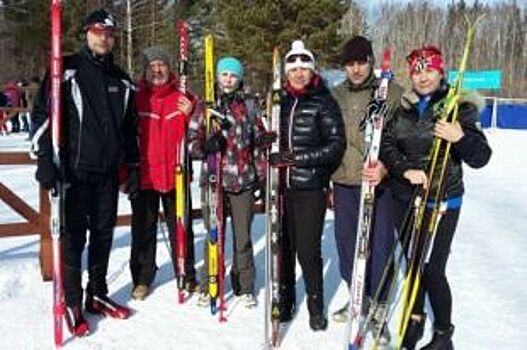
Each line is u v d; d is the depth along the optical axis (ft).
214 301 13.58
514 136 72.08
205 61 13.21
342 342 12.32
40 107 11.57
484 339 12.45
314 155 11.98
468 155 10.15
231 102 13.46
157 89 13.89
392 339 12.21
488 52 176.55
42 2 96.22
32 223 15.31
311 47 80.23
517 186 33.19
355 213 12.78
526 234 21.40
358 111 12.39
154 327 12.94
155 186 13.99
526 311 13.94
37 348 11.84
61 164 11.66
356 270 11.45
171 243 14.57
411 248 10.72
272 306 12.17
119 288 15.21
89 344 12.03
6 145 46.34
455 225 10.70
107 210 12.91
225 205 13.91
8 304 13.93
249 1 83.15
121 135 12.72
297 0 80.89
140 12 90.94
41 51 99.81
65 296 12.36
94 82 12.19
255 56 80.84
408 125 10.84
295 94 12.27
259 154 13.57
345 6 85.66
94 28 11.99
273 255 12.12
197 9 96.84
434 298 10.92
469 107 10.37
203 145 13.15
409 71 10.78
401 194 11.21
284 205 12.71
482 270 17.01
